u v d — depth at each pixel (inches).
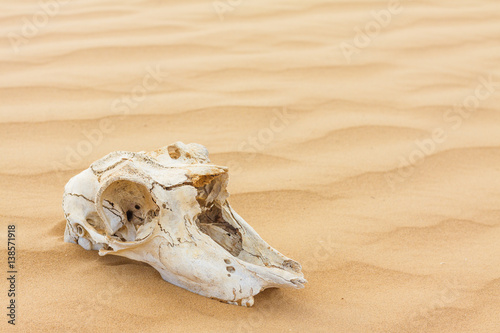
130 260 30.9
